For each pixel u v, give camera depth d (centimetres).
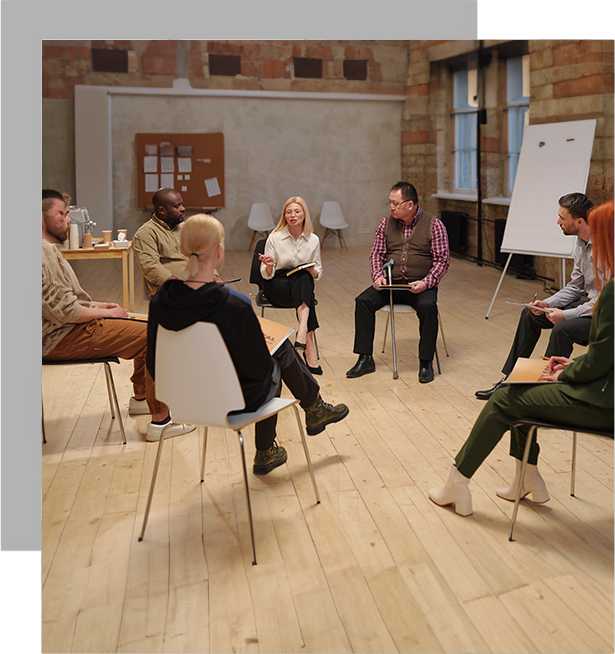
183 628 174
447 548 209
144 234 387
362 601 184
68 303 265
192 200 978
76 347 276
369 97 999
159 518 231
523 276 720
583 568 197
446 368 400
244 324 199
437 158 974
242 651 165
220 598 186
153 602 185
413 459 275
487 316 530
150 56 931
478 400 344
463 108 923
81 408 341
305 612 180
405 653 163
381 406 338
